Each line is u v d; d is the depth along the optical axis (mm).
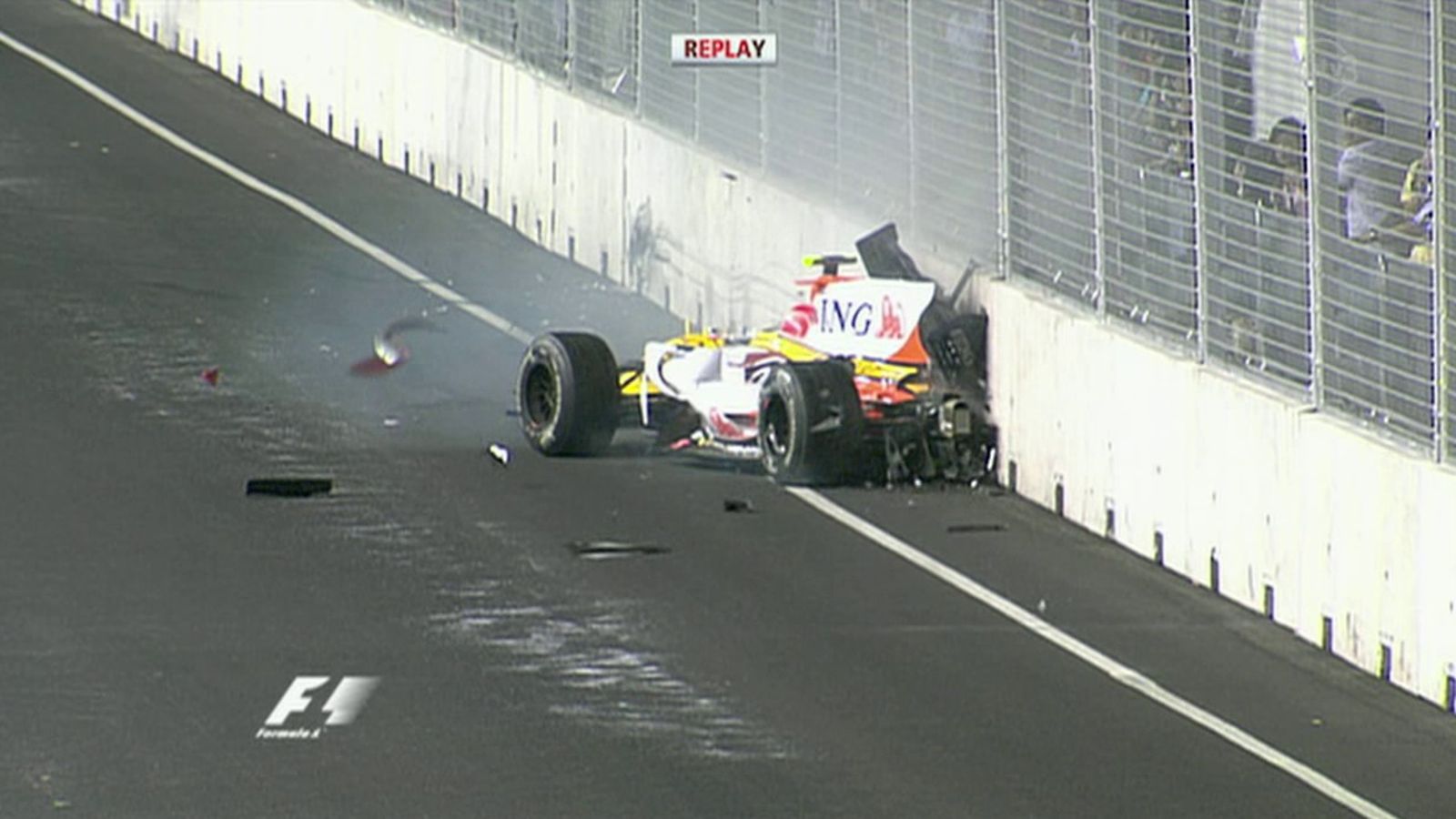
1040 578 65562
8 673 54875
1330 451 60000
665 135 106438
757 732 51844
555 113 116312
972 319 76500
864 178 90062
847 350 76312
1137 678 56844
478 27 127500
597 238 112125
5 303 97562
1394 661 57531
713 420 76375
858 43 90312
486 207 123938
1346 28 61750
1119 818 47031
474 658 56750
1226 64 66688
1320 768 50781
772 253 96375
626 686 54906
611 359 77625
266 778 48344
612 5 112625
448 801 47125
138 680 54562
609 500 71938
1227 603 64062
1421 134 59719
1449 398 57250
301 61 146375
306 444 78062
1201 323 67125
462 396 86312
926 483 75438
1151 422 67938
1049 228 75562
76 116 142500
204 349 91438
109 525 67688
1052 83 75125
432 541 67062
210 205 120875
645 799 47406
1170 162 69188
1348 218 61250
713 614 60781
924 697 54656
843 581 64250
